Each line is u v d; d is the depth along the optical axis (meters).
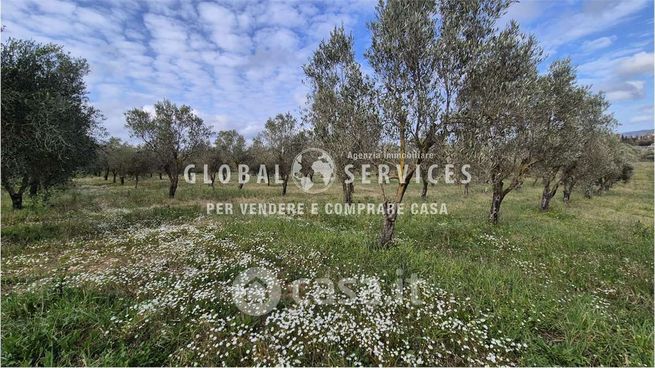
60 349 4.13
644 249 8.97
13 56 8.18
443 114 7.86
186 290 5.75
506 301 5.43
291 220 12.80
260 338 4.34
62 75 9.79
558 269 7.37
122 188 29.88
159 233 10.54
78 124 10.66
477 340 4.31
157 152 21.88
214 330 4.45
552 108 10.92
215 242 9.21
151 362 3.92
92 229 11.22
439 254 8.30
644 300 5.73
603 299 5.75
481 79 7.42
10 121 8.01
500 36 7.42
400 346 4.26
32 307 5.07
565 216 15.20
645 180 41.97
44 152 8.89
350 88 8.78
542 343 4.25
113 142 32.38
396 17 7.91
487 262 7.92
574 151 13.07
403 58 7.90
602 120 15.88
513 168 12.17
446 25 7.55
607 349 4.19
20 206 14.73
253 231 10.71
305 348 4.17
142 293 5.73
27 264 7.34
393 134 8.51
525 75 7.85
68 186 13.16
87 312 4.83
